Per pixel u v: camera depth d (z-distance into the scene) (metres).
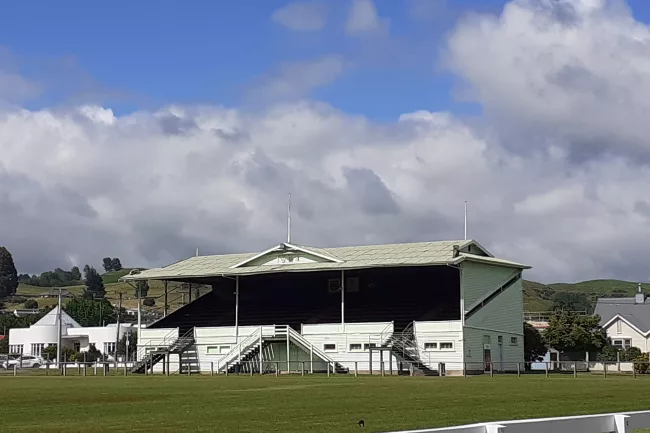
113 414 25.83
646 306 117.44
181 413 25.78
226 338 84.69
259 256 85.06
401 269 87.12
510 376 66.12
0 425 22.25
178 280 94.25
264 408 27.50
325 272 89.38
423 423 21.28
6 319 184.38
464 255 76.12
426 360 76.19
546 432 10.84
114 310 192.50
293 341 81.44
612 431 11.84
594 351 96.69
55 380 60.38
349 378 63.00
